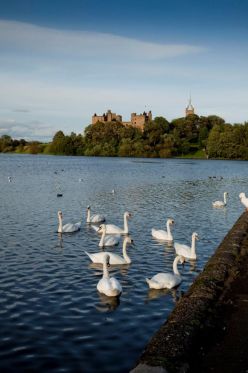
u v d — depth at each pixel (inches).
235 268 567.8
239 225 842.2
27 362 420.8
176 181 2495.1
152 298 595.2
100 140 6407.5
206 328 400.5
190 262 780.0
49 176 2778.1
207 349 366.3
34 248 866.1
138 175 2915.8
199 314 417.1
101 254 762.2
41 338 470.6
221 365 341.7
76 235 995.9
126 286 646.5
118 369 406.3
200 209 1418.6
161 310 550.6
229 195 1846.7
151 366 325.7
